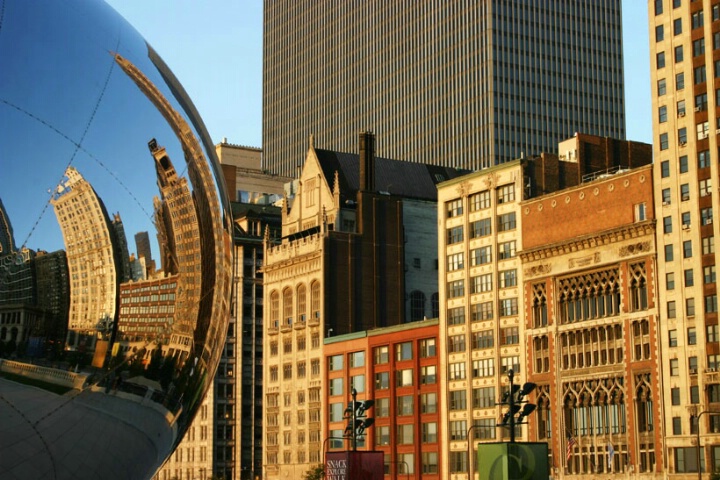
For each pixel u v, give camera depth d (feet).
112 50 56.65
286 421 622.13
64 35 54.34
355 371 569.23
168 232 57.77
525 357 485.97
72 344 52.65
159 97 58.95
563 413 466.70
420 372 535.60
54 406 52.24
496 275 504.02
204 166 61.82
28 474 51.80
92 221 53.67
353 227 620.49
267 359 643.45
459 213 526.57
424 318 617.21
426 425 529.04
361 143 617.21
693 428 416.46
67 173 52.85
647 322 437.17
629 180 448.65
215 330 62.69
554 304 474.90
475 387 507.30
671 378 426.51
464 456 507.30
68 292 52.34
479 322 510.17
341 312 597.11
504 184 504.43
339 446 575.79
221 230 62.95
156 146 57.88
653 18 451.53
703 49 432.25
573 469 459.32
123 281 54.70
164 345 57.52
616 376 446.19
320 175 631.97
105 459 55.42
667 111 440.45
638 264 443.32
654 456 428.56
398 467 538.06
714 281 417.28
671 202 433.07
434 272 624.59
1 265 50.26
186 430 64.80
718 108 424.46
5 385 50.70
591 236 458.91
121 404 55.67
